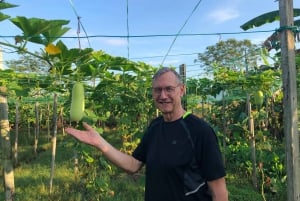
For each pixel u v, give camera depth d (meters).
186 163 2.57
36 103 13.92
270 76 7.76
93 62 4.93
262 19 6.02
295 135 3.84
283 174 7.92
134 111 8.23
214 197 2.59
